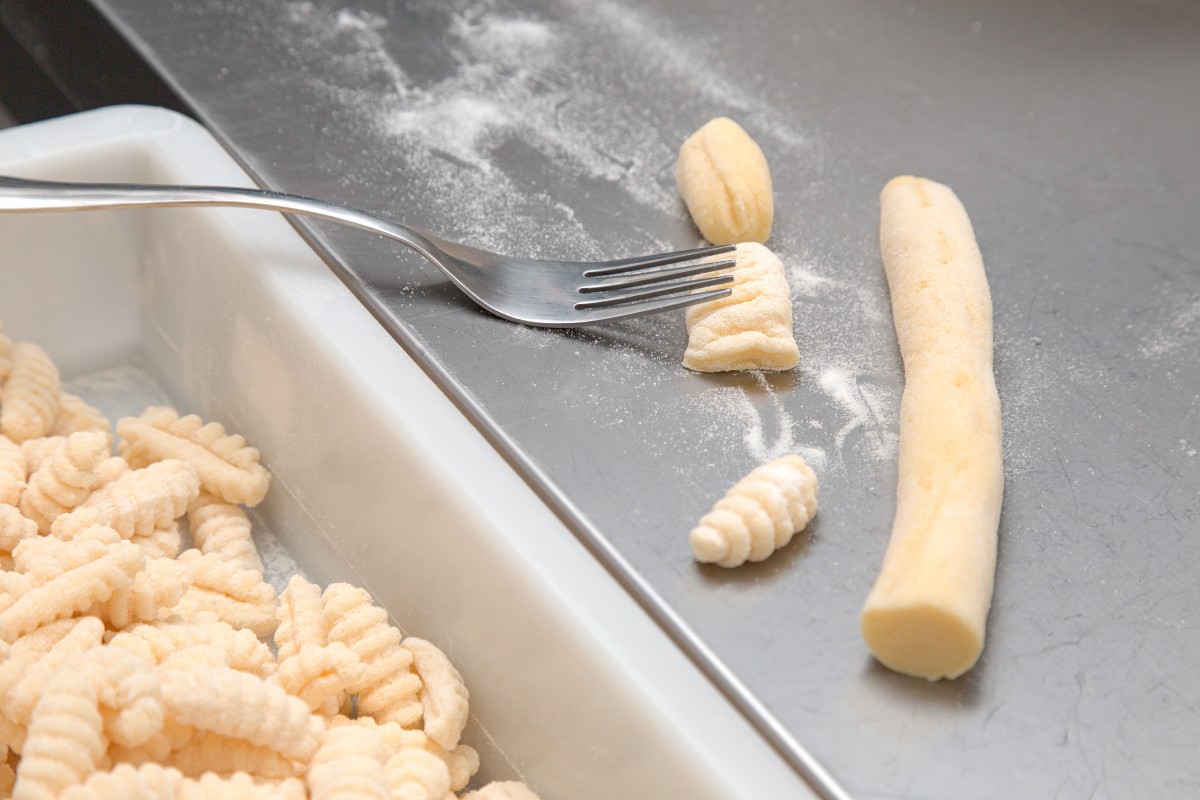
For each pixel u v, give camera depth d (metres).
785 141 0.78
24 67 0.87
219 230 0.69
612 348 0.67
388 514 0.65
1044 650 0.59
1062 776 0.57
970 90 0.83
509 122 0.78
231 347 0.71
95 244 0.74
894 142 0.79
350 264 0.68
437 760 0.61
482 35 0.83
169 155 0.73
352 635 0.62
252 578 0.66
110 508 0.66
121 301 0.75
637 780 0.58
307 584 0.64
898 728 0.57
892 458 0.63
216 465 0.69
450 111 0.78
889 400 0.65
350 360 0.65
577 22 0.85
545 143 0.77
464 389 0.64
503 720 0.62
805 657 0.58
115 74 0.81
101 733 0.57
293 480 0.69
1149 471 0.65
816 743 0.57
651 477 0.62
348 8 0.84
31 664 0.61
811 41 0.86
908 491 0.61
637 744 0.58
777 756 0.57
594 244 0.71
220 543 0.68
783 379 0.66
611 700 0.58
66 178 0.72
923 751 0.57
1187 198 0.77
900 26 0.87
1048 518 0.63
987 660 0.59
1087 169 0.79
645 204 0.74
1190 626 0.60
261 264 0.68
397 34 0.82
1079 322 0.70
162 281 0.74
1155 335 0.70
